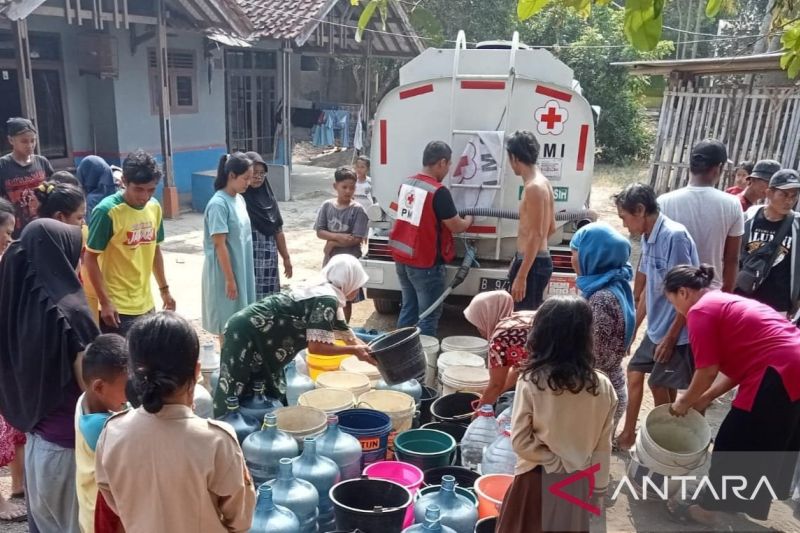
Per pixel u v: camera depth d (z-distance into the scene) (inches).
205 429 84.0
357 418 143.1
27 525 142.2
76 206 141.6
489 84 227.6
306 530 115.0
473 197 235.0
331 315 140.3
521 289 195.8
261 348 144.8
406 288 231.6
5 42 408.5
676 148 466.9
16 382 117.8
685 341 159.0
